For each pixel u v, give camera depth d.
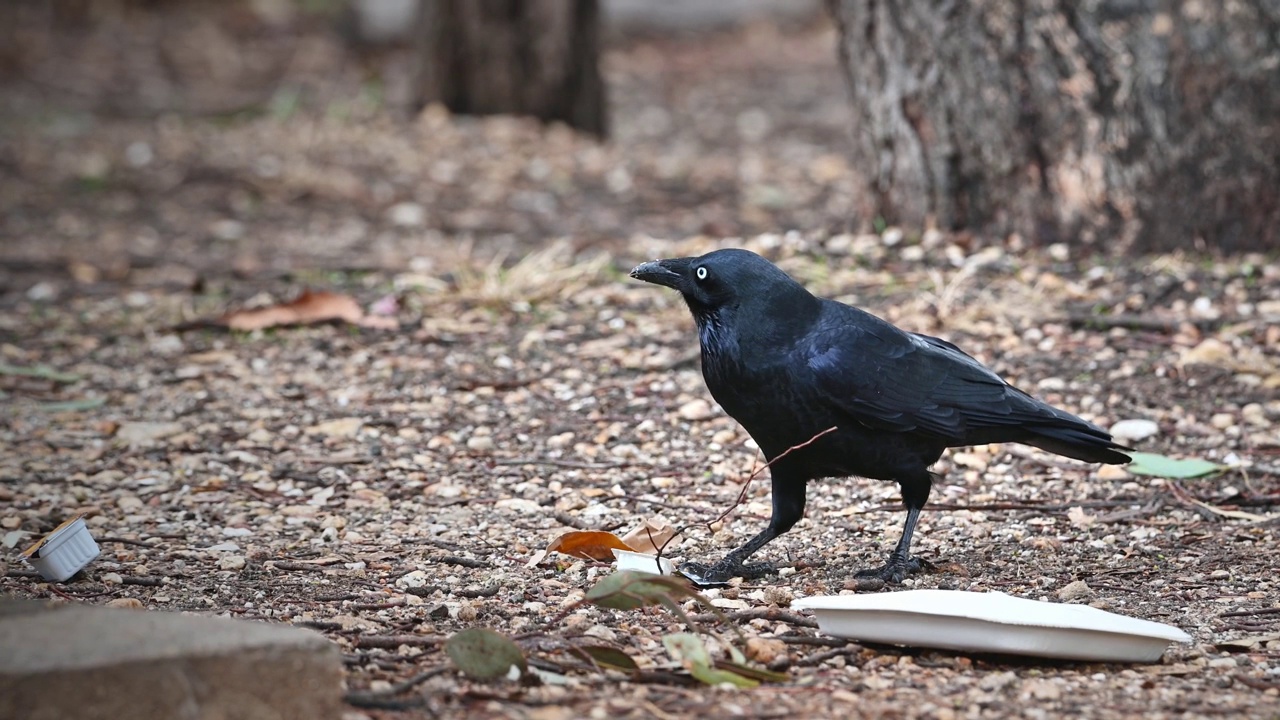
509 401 11.32
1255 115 13.11
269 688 5.38
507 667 6.23
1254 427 10.44
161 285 15.06
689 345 12.27
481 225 17.62
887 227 14.41
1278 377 11.02
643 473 9.98
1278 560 8.29
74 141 22.64
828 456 8.03
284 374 12.05
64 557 7.89
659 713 5.95
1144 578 8.07
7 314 14.15
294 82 28.64
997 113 13.64
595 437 10.62
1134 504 9.35
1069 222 13.65
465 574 8.12
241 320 13.16
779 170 21.42
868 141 14.48
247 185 19.72
